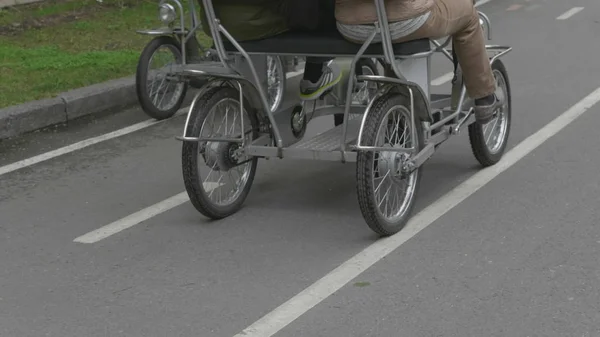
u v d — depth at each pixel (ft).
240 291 17.01
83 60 35.65
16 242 19.72
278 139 20.16
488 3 52.19
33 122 28.71
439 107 22.62
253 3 19.04
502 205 20.85
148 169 24.67
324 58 20.18
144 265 18.33
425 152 19.88
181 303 16.61
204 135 19.83
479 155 23.07
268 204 21.56
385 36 18.26
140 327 15.78
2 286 17.53
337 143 20.35
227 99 19.92
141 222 20.72
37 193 22.97
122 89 31.76
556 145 25.09
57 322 16.06
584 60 36.24
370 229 19.84
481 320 15.58
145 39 40.40
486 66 20.89
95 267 18.31
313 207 21.31
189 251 18.95
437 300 16.35
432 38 19.04
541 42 40.37
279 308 16.28
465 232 19.39
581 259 17.83
